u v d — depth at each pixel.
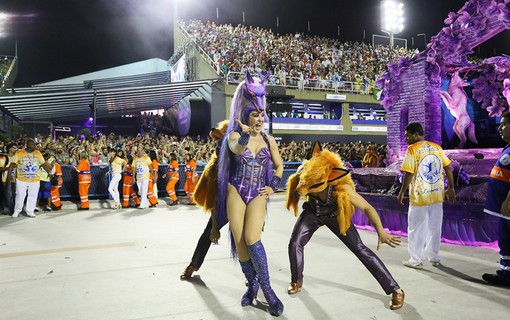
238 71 25.47
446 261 5.30
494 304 3.74
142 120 31.80
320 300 3.89
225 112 24.17
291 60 29.94
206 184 4.18
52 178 11.16
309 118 27.86
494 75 9.45
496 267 5.00
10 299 4.02
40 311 3.69
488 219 6.00
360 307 3.70
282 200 13.89
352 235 3.81
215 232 4.12
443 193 5.06
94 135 18.31
